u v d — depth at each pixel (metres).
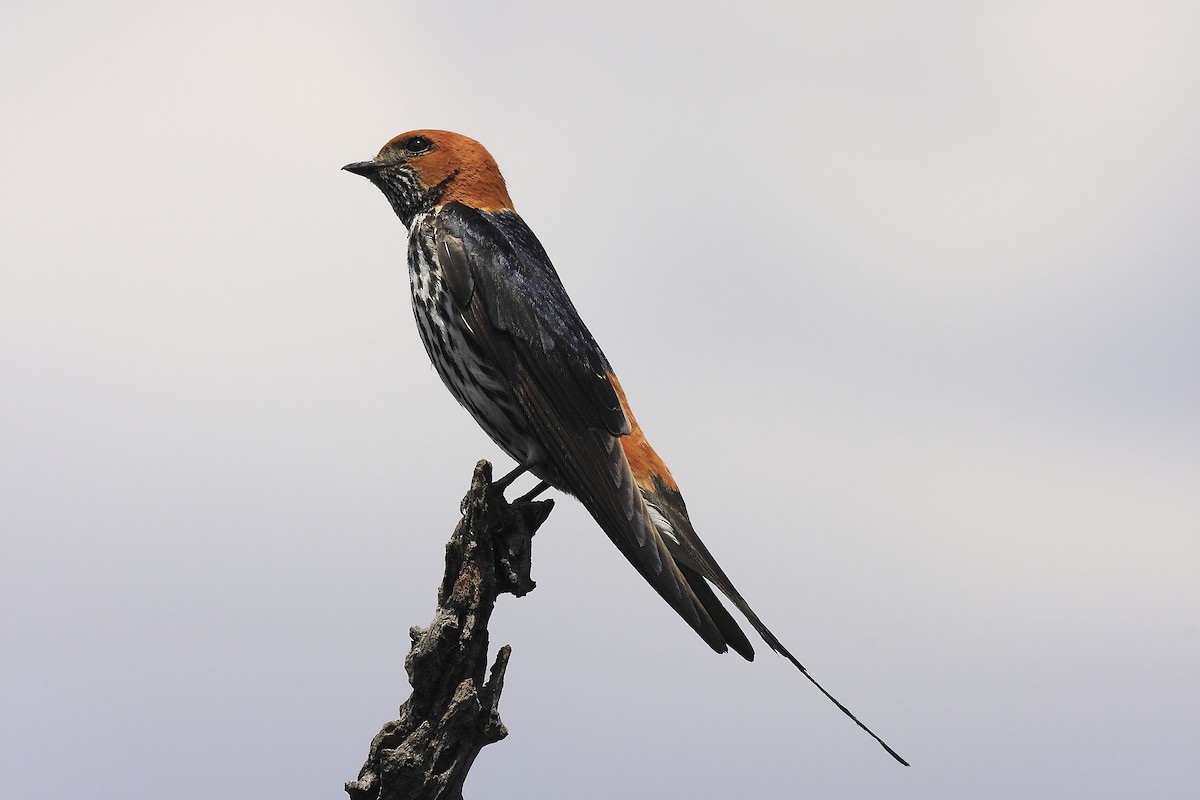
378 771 9.52
